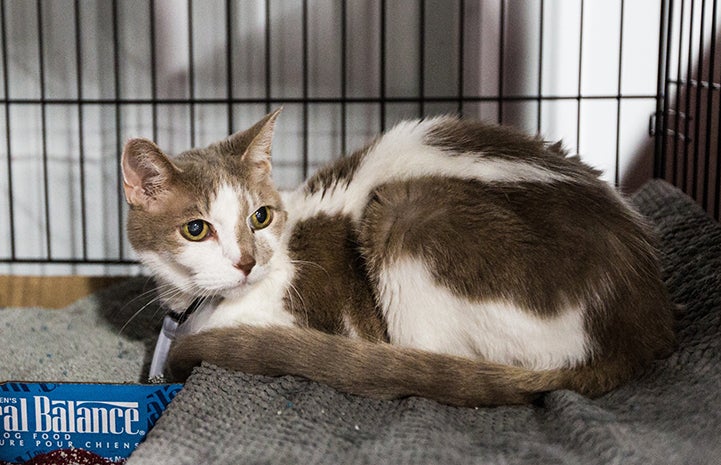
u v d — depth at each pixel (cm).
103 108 114
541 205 75
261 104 114
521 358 74
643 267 76
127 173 76
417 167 79
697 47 112
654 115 107
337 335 76
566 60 112
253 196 77
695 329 79
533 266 73
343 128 113
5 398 73
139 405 73
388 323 77
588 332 73
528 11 111
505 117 113
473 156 79
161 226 75
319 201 81
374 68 113
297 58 113
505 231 74
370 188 80
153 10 111
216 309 79
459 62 111
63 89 113
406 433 68
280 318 79
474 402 73
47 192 115
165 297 81
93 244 117
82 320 100
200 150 81
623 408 71
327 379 73
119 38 112
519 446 67
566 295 73
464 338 75
